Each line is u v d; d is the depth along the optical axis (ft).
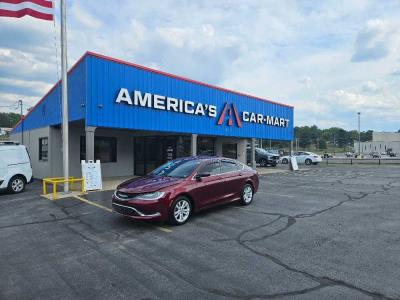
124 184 24.72
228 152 77.92
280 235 20.92
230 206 30.35
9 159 38.58
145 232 21.70
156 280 14.20
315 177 60.64
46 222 24.66
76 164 53.98
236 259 16.66
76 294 12.98
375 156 218.59
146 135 61.57
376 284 13.64
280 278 14.32
